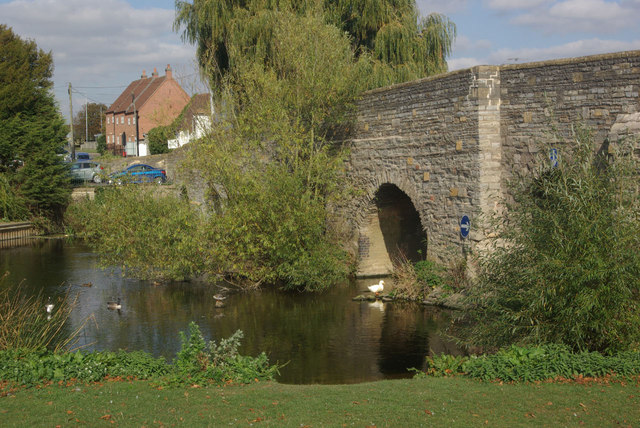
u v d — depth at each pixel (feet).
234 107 72.54
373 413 25.39
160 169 132.87
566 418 24.49
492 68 54.24
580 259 33.06
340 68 71.20
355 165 71.67
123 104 242.78
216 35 87.45
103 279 76.07
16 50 127.95
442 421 24.32
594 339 34.04
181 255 67.67
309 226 64.39
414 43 89.51
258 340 47.93
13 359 32.91
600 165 41.09
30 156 121.19
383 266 73.26
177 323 54.03
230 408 26.37
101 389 29.37
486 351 38.19
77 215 116.98
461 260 55.98
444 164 58.49
